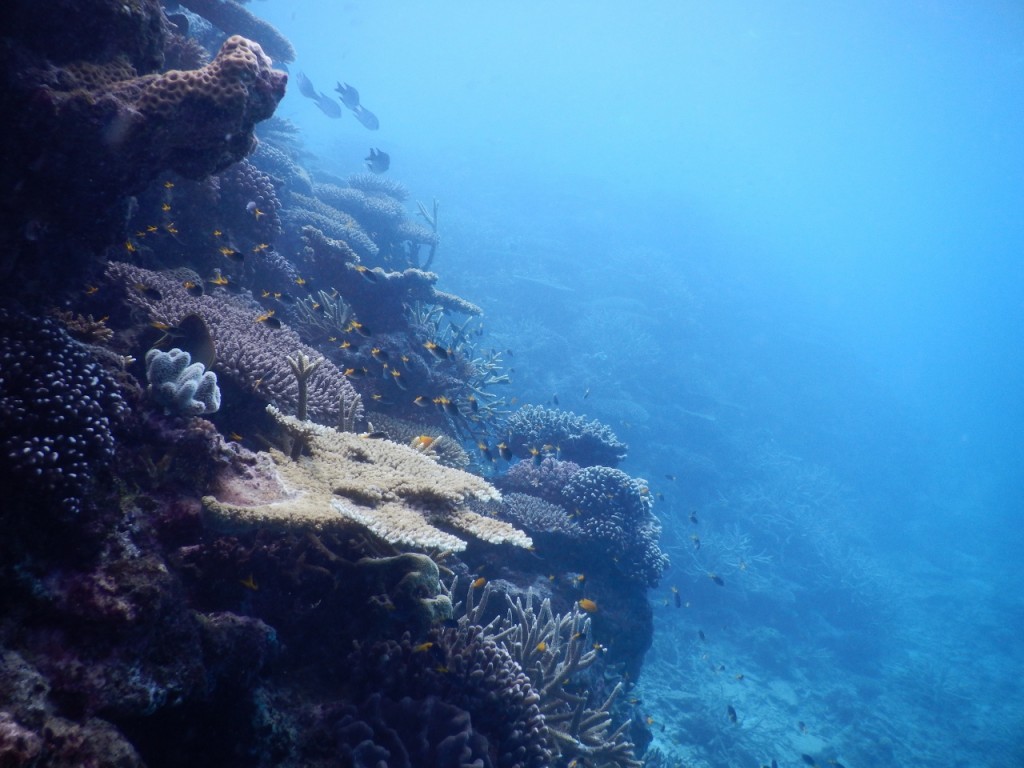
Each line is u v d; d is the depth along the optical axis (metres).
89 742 2.51
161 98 4.12
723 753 15.90
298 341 7.54
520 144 77.94
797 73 83.25
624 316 31.67
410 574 4.28
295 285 10.04
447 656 4.38
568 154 80.00
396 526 3.90
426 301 14.15
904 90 74.12
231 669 3.34
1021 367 92.19
